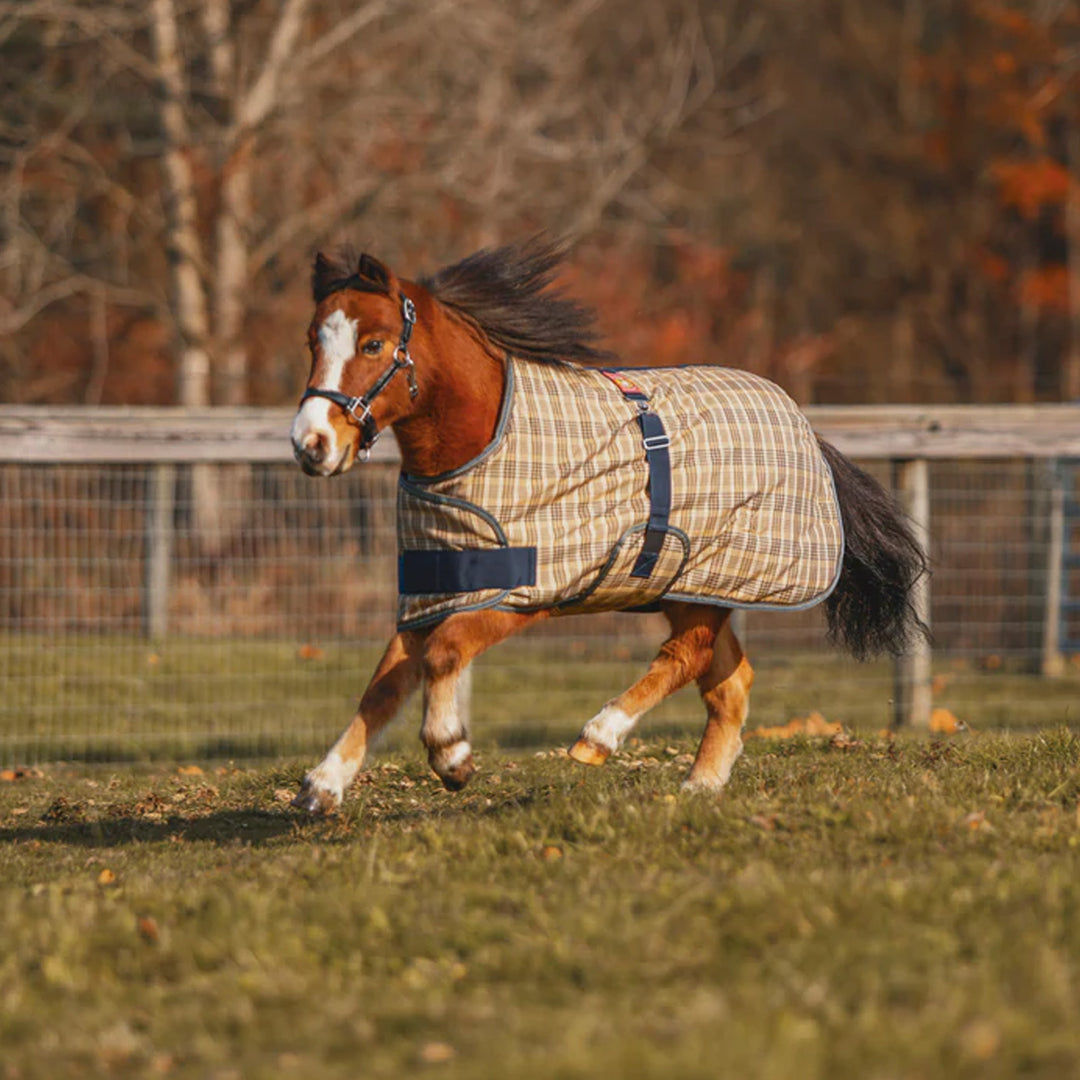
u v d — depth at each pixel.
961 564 20.56
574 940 5.58
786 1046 4.52
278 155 28.41
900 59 45.44
